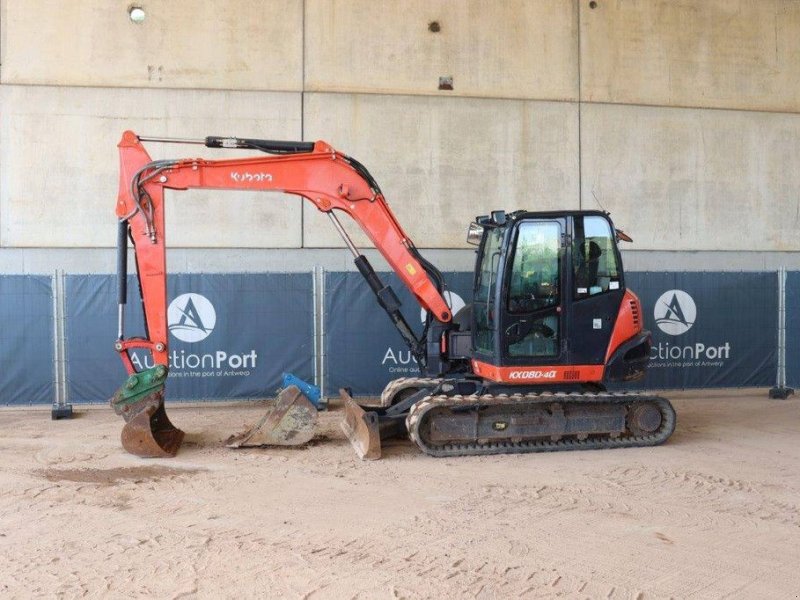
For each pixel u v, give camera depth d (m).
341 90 11.54
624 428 7.54
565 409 7.43
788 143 12.61
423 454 7.27
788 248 12.58
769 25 12.55
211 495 5.89
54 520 5.26
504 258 7.37
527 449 7.31
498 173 11.87
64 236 11.07
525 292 7.42
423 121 11.70
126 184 7.38
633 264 12.20
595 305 7.47
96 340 9.81
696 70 12.38
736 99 12.49
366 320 10.32
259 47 11.38
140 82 11.20
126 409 7.42
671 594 4.02
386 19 11.61
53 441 7.96
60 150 11.05
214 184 7.53
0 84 10.93
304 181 7.72
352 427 7.79
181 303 9.94
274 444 7.61
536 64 11.95
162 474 6.57
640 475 6.42
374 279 8.12
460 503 5.63
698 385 10.84
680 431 8.42
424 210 11.71
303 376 10.22
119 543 4.78
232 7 11.33
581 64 12.05
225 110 11.34
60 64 11.04
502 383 7.53
